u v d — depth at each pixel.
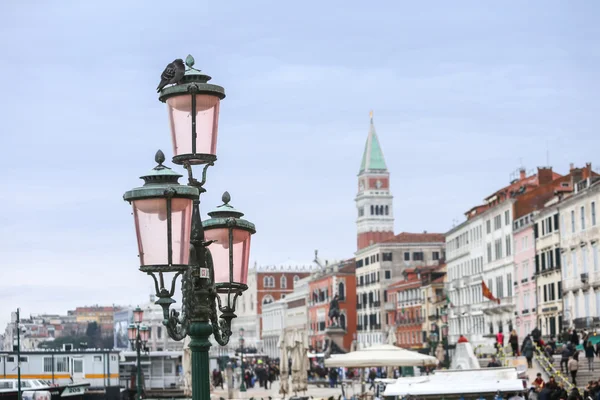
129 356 139.62
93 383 113.06
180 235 14.91
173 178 15.16
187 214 14.97
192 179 16.27
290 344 96.38
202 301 16.16
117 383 115.12
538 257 143.62
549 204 140.38
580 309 125.06
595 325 116.69
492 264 170.00
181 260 14.90
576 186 128.38
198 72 16.36
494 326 169.00
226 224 17.78
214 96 16.31
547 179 162.12
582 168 149.88
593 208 119.38
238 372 149.38
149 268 14.82
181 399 80.62
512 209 157.50
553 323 136.62
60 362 111.56
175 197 14.79
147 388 136.12
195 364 16.09
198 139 16.20
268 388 145.12
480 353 134.88
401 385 59.53
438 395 61.56
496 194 170.38
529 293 148.50
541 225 142.00
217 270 17.92
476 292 181.50
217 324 16.58
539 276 143.00
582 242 123.62
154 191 14.71
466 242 189.38
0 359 108.62
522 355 96.56
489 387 58.03
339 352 181.00
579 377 83.69
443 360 127.44
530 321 148.12
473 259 183.88
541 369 87.75
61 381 109.00
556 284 135.25
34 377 109.69
